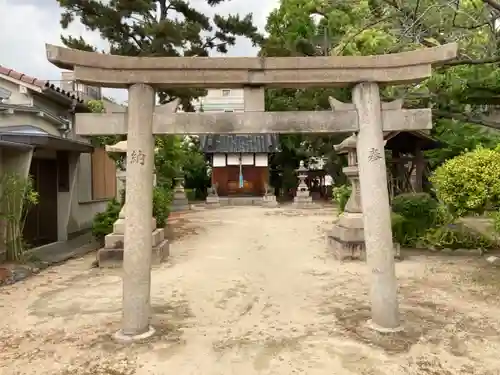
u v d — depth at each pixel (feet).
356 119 15.56
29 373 12.56
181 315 17.74
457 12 24.91
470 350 13.85
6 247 26.55
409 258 28.50
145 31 46.21
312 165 97.96
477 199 20.59
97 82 14.73
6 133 24.80
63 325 16.55
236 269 26.35
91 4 46.11
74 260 29.32
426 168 45.01
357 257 28.30
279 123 15.40
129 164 14.92
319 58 15.15
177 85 15.34
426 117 15.55
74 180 37.58
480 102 28.60
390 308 15.34
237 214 61.16
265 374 12.39
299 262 28.30
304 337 15.16
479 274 24.03
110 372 12.57
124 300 15.16
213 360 13.33
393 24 28.48
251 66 14.99
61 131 37.37
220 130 15.29
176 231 42.55
